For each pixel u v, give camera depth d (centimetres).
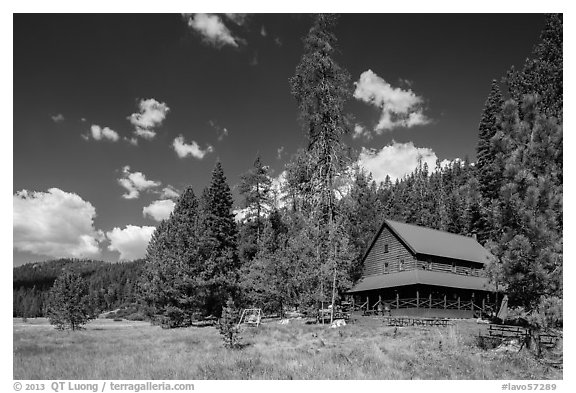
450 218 6334
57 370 1469
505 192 1645
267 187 5131
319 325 3039
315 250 3462
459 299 3859
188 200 5384
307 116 3453
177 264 3878
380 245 4322
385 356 1722
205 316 3994
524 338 1823
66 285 3312
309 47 3450
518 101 1997
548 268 1597
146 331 3212
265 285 3950
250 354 1828
